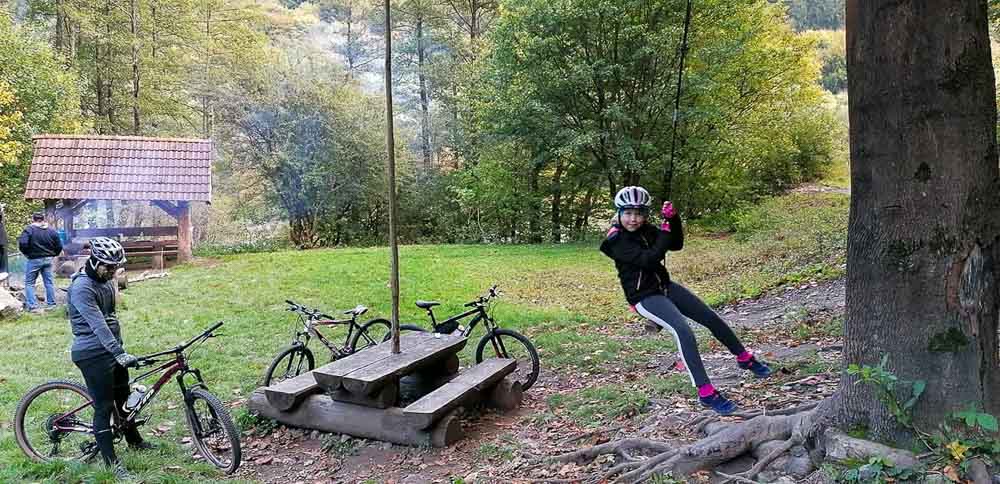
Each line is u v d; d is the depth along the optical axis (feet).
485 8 113.80
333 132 97.45
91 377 16.43
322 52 124.88
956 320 10.02
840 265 39.83
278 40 138.92
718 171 81.30
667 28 67.77
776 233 61.87
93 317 16.11
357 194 99.81
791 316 29.22
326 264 62.44
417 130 112.98
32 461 17.56
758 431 12.57
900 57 9.97
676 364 23.50
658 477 12.36
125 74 100.12
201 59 105.60
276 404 20.10
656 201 78.74
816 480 10.52
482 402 21.76
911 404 10.10
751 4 73.10
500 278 52.85
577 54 73.10
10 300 39.55
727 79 75.51
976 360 10.07
